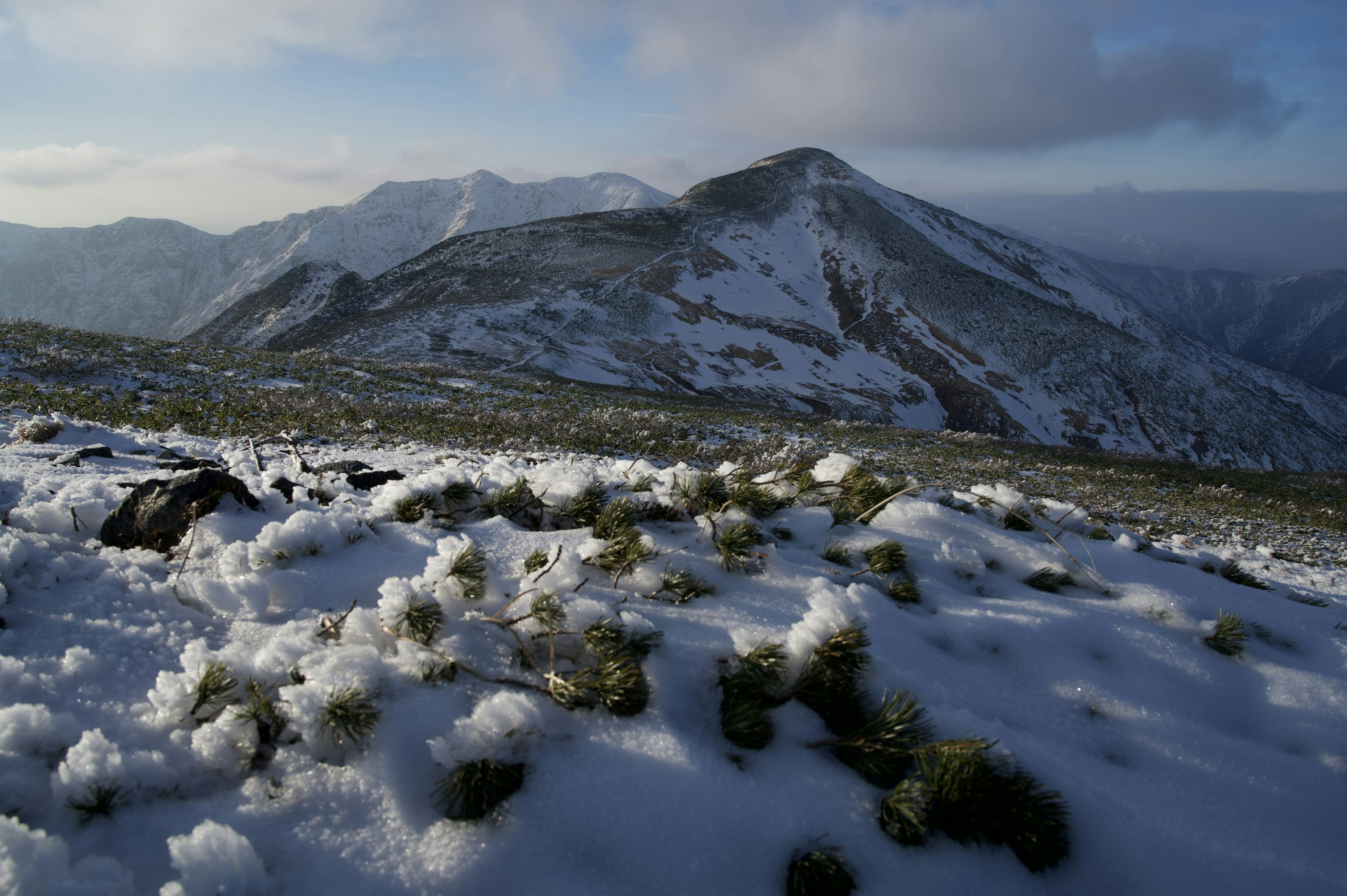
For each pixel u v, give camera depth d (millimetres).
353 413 15703
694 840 1782
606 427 19312
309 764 1890
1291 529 16453
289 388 19578
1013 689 2473
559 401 26672
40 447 6098
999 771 1994
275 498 3760
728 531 3199
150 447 7484
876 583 3125
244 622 2549
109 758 1777
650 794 1854
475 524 3490
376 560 3039
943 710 2172
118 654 2330
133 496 3359
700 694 2223
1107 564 3543
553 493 3766
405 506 3633
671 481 3850
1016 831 1853
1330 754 2326
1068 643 2746
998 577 3430
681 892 1688
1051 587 3348
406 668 2168
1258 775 2170
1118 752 2242
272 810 1782
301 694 1926
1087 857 1883
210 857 1516
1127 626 2906
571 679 2102
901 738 2021
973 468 20703
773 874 1759
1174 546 10273
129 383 17406
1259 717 2531
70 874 1493
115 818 1745
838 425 30844
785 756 2049
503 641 2354
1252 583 3867
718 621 2578
